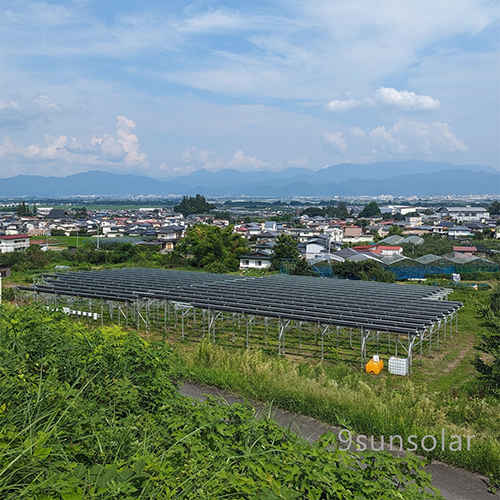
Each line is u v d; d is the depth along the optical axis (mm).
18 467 2836
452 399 13258
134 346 6547
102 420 4492
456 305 21453
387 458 3965
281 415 10531
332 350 18766
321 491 3357
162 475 3107
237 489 3154
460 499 7301
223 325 22375
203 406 4742
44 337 5945
